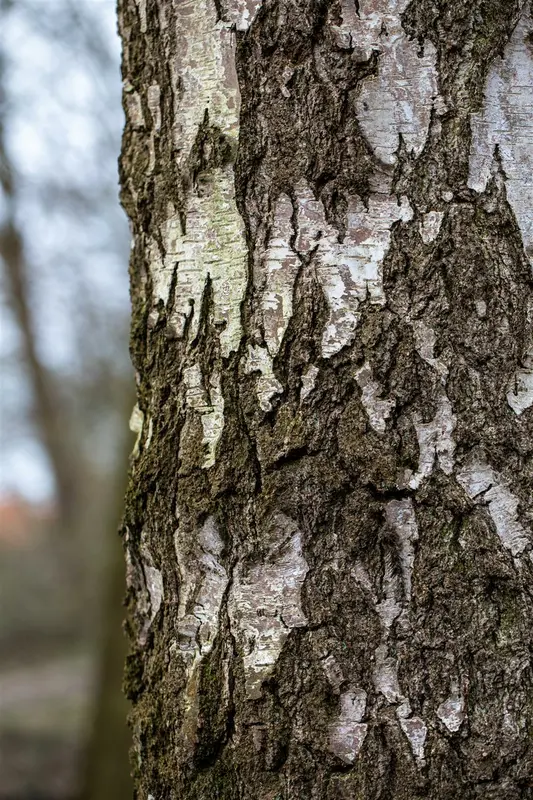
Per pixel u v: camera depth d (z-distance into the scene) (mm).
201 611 1477
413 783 1423
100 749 4051
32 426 10539
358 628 1437
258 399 1459
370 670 1434
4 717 6801
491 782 1423
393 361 1442
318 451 1445
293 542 1450
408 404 1442
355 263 1448
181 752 1472
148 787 1504
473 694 1429
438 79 1452
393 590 1438
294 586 1447
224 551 1470
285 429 1450
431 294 1443
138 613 1538
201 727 1463
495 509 1439
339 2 1454
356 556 1440
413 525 1438
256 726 1446
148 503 1511
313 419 1447
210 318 1479
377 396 1442
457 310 1443
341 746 1433
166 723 1489
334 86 1452
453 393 1442
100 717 4098
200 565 1478
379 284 1446
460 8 1451
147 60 1523
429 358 1442
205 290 1483
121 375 9078
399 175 1450
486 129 1454
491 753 1423
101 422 11219
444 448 1440
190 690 1473
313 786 1436
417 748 1426
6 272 7219
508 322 1447
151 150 1521
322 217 1453
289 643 1446
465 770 1425
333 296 1448
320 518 1445
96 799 3973
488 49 1455
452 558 1436
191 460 1480
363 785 1427
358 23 1453
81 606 11117
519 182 1456
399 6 1452
